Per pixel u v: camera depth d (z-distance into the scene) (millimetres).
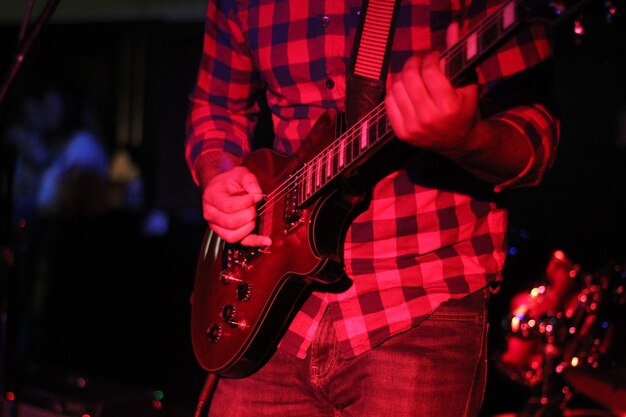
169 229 4426
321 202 1314
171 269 4383
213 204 1404
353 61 1323
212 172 1541
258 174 1472
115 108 5223
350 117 1313
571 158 3951
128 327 4379
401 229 1295
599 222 3908
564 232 3951
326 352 1353
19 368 2703
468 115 971
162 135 4996
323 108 1401
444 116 956
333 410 1401
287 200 1381
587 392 2742
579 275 2730
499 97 1217
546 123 1156
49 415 2504
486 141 1028
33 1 1830
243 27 1542
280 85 1449
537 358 2775
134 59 5109
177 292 4348
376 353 1283
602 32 3803
